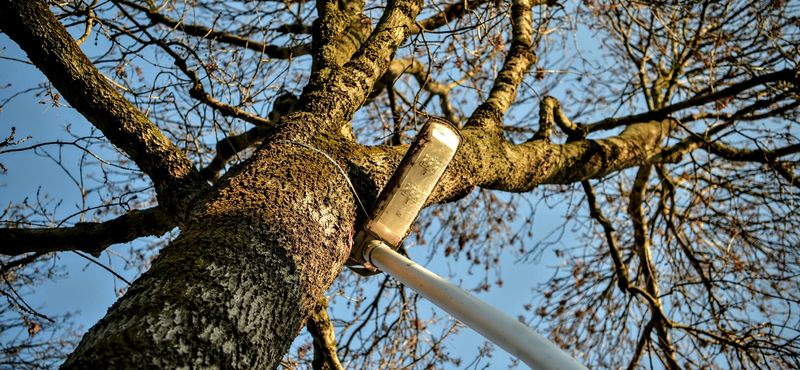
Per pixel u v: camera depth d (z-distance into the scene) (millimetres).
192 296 1530
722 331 4625
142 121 2375
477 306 1791
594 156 3852
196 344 1440
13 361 4590
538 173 3354
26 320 3275
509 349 1636
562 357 1518
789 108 4734
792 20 5211
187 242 1739
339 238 2111
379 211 2244
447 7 4566
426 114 3766
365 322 4707
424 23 4633
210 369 1432
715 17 5422
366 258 2287
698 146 5027
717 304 5055
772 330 4594
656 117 4688
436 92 5535
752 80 4324
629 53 5660
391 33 3047
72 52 2293
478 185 2992
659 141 4672
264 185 2039
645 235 5594
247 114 3490
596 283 5879
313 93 2666
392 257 2186
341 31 3303
